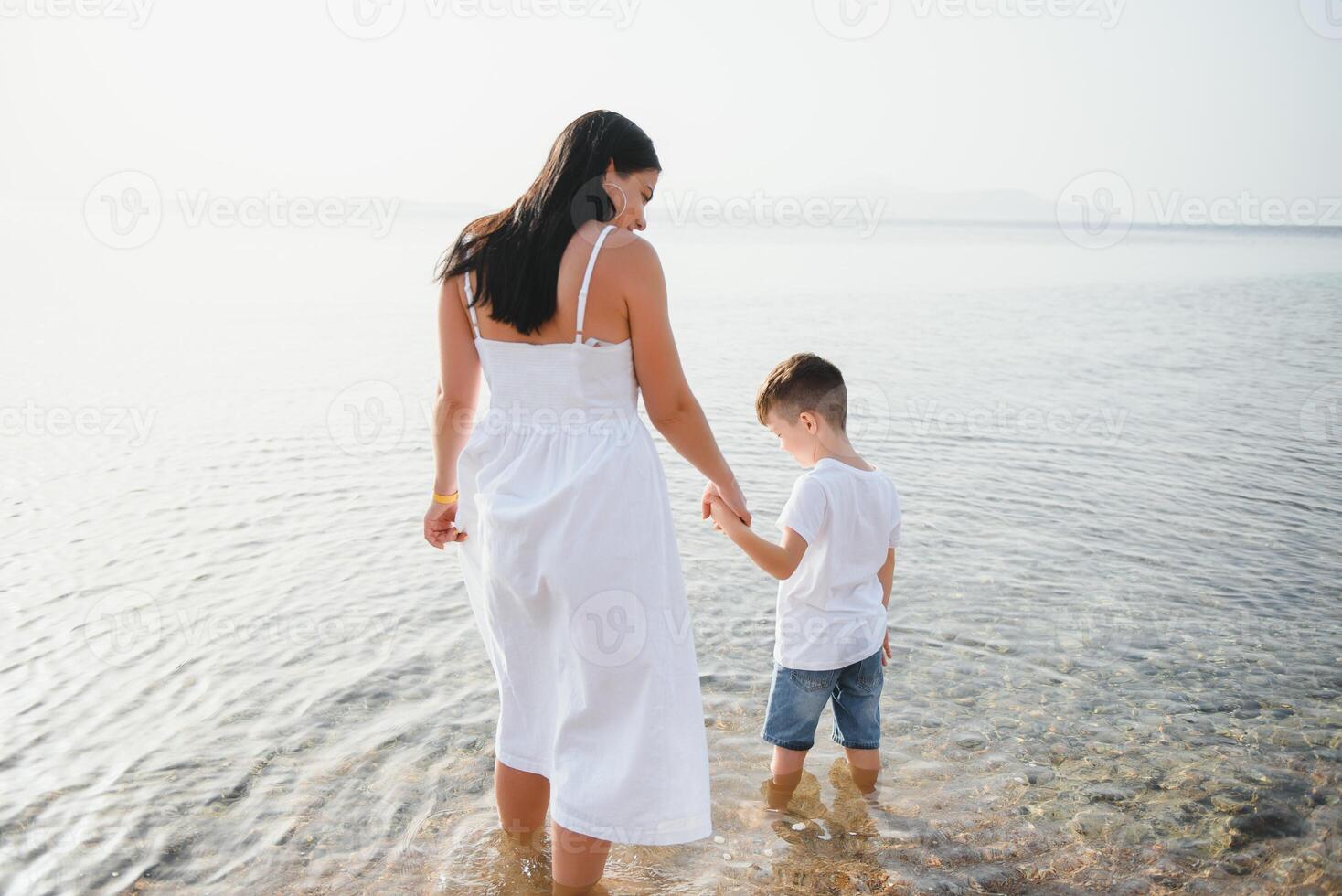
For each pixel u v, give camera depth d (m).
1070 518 5.13
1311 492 5.68
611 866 2.34
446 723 2.96
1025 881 2.26
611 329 1.99
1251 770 2.69
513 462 2.07
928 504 5.39
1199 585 4.13
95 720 2.96
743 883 2.27
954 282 20.52
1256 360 10.51
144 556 4.46
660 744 2.02
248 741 2.85
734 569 4.33
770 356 10.33
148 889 2.19
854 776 2.70
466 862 2.31
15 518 4.98
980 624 3.71
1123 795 2.59
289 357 10.00
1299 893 2.17
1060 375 9.66
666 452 6.57
